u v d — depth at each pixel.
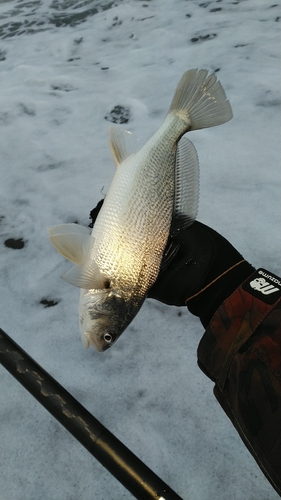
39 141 1.12
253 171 0.89
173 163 0.41
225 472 0.51
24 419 0.59
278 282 0.30
